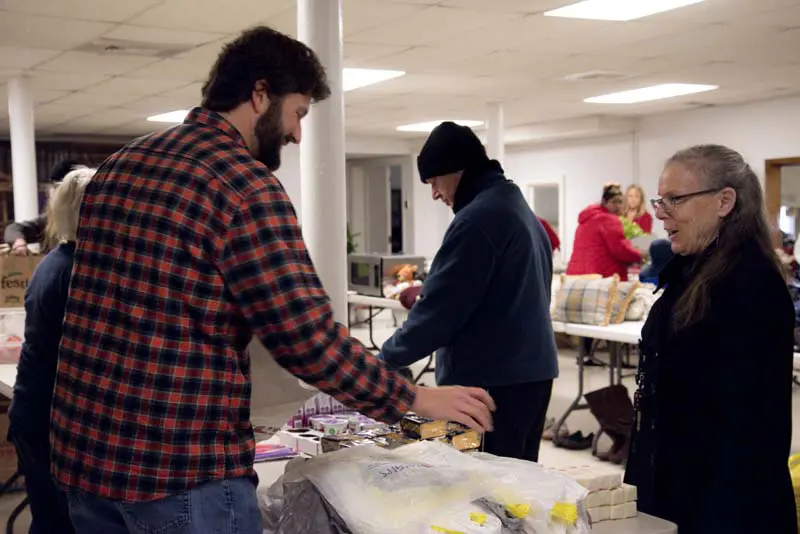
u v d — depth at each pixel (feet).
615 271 23.91
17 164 23.36
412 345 7.94
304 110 4.73
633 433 6.46
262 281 4.09
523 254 8.14
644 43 19.92
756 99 30.89
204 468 4.17
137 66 21.70
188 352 4.14
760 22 17.87
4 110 29.68
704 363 5.87
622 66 23.12
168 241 4.15
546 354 8.42
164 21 16.79
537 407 8.48
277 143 4.66
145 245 4.19
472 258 7.91
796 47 20.65
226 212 4.13
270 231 4.16
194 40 18.57
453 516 4.63
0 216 37.96
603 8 16.47
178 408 4.13
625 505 5.85
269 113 4.55
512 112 33.65
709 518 5.79
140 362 4.15
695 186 5.98
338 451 5.42
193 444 4.16
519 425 8.33
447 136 8.38
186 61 21.06
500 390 8.21
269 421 5.21
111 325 4.24
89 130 37.14
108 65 21.56
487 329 8.16
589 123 35.86
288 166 40.91
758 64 23.08
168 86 24.97
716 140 33.14
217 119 4.46
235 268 4.10
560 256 38.91
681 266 6.34
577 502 4.97
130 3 15.38
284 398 4.94
